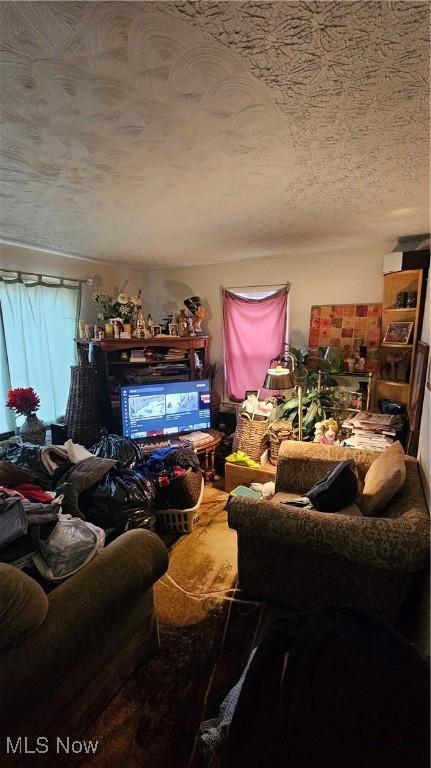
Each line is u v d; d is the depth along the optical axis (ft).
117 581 3.99
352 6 2.18
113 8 2.14
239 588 5.86
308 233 8.25
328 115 3.41
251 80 2.87
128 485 6.75
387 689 2.47
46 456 6.88
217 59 2.63
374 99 3.15
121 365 10.91
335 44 2.49
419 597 4.22
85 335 10.23
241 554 5.47
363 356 10.00
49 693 3.37
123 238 8.46
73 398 9.58
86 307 11.13
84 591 3.72
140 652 4.70
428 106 3.25
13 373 8.91
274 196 5.71
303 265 10.87
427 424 5.67
